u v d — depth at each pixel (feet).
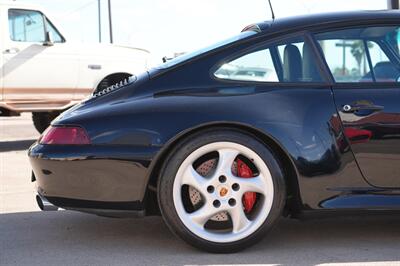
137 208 11.73
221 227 11.91
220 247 11.75
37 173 12.14
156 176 11.81
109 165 11.50
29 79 29.66
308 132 11.63
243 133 11.66
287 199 12.28
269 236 13.32
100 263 11.63
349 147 11.73
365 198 11.82
